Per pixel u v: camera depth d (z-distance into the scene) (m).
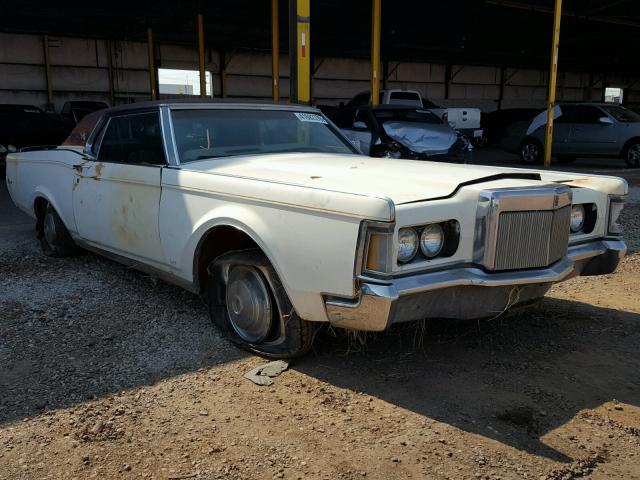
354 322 2.76
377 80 12.43
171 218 3.70
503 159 18.44
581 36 26.14
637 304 4.41
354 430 2.65
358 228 2.63
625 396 2.99
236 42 26.50
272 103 4.66
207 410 2.81
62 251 5.49
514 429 2.66
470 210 2.87
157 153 3.96
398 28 23.67
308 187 2.90
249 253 3.34
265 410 2.82
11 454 2.45
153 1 19.73
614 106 15.22
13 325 3.86
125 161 4.27
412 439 2.57
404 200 2.73
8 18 21.80
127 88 26.25
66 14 21.20
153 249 3.94
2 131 12.52
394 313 2.66
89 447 2.51
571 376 3.20
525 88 36.81
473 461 2.42
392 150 10.32
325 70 30.56
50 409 2.81
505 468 2.37
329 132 4.76
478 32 24.72
